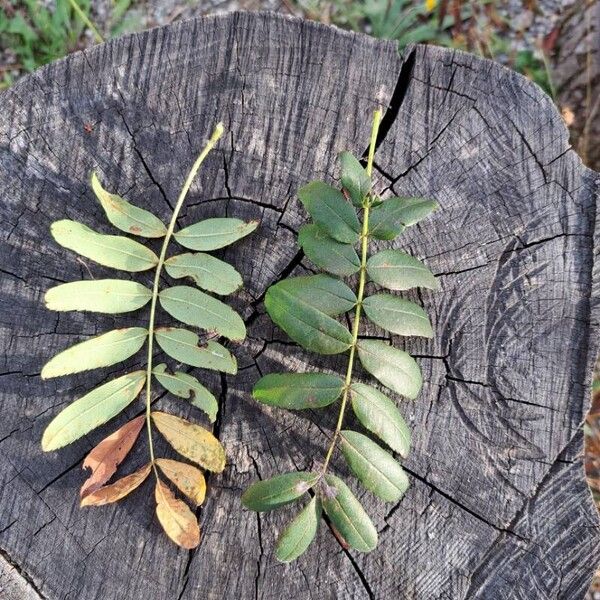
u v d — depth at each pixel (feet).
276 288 1.76
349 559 1.81
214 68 1.86
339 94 1.86
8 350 1.83
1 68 2.46
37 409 1.82
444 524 1.82
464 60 1.86
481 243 1.85
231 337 1.78
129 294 1.80
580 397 1.83
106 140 1.86
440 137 1.86
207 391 1.79
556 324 1.84
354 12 2.47
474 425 1.83
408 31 2.46
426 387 1.83
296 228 1.85
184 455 1.79
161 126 1.86
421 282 1.77
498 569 1.81
